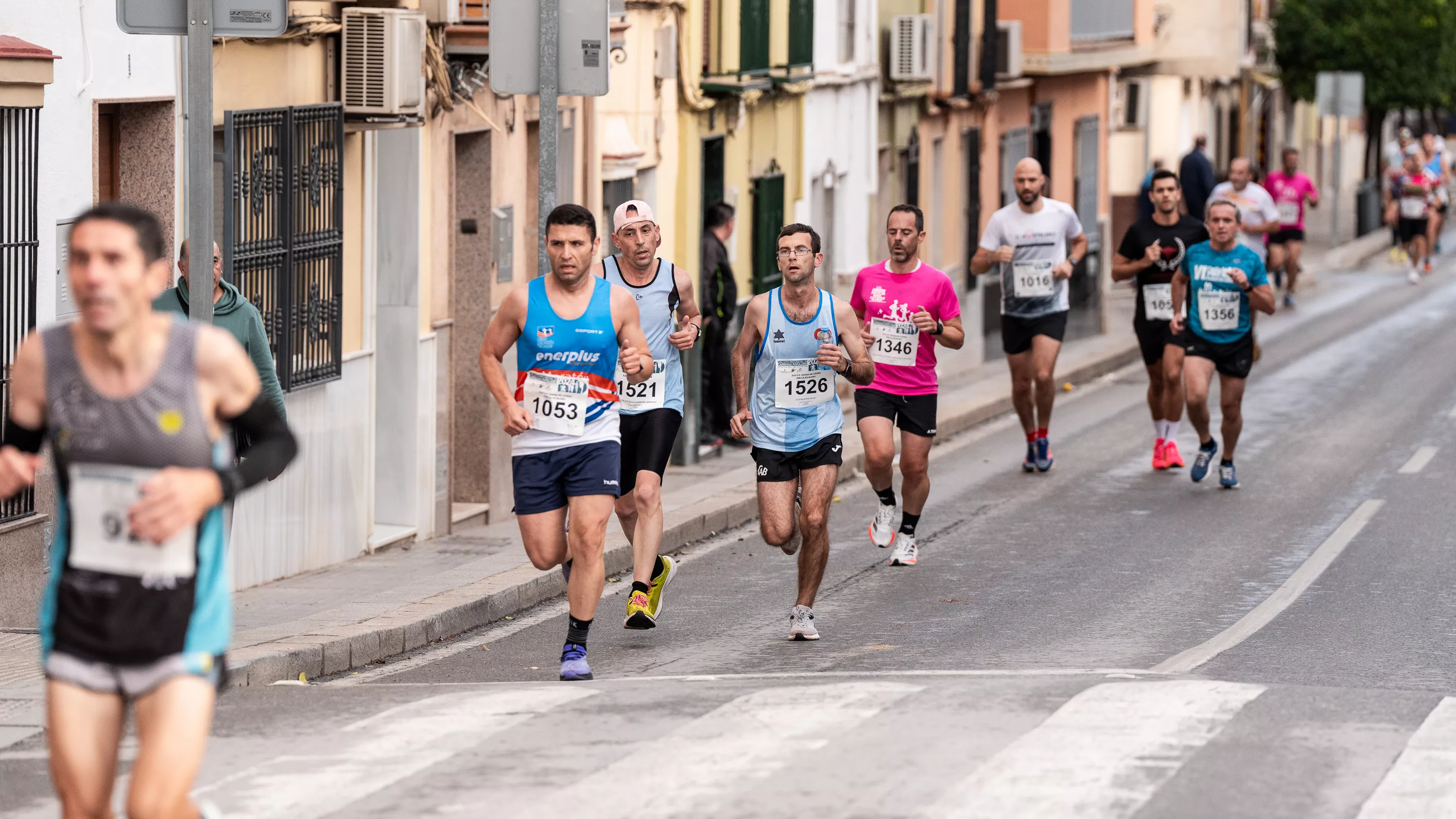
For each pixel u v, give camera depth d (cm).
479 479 3344
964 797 1368
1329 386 4869
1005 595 2480
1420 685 1934
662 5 3922
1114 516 3122
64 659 1044
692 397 3734
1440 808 1367
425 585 2488
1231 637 2186
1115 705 1652
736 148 4503
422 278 3039
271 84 2616
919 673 1936
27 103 2094
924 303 2622
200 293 1852
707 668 2062
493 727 1603
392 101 2777
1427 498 3275
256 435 1052
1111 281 7744
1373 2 10512
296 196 2630
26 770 1520
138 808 1032
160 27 1831
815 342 2188
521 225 3431
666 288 2191
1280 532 2956
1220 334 3338
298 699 1761
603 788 1402
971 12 6253
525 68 2548
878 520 2727
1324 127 14050
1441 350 5628
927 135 5978
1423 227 8088
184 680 1048
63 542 1047
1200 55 8650
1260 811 1352
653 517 2184
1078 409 4662
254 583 2609
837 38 5159
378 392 3055
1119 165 8612
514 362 3347
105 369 1023
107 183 2386
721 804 1357
